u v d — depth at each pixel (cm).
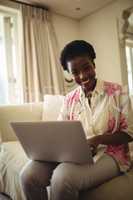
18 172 161
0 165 188
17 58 308
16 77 309
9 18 308
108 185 102
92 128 112
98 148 107
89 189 102
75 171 96
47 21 323
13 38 310
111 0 316
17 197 165
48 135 95
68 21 365
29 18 303
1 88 305
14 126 105
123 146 114
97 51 355
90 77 118
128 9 306
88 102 119
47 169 111
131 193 99
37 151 107
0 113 208
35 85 298
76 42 118
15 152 175
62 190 92
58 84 316
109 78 339
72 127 87
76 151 94
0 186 190
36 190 107
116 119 112
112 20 328
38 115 225
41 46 310
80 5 323
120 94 116
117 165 108
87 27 368
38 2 305
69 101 129
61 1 306
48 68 315
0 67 305
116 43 325
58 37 348
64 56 121
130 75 314
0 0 286
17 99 306
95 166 101
